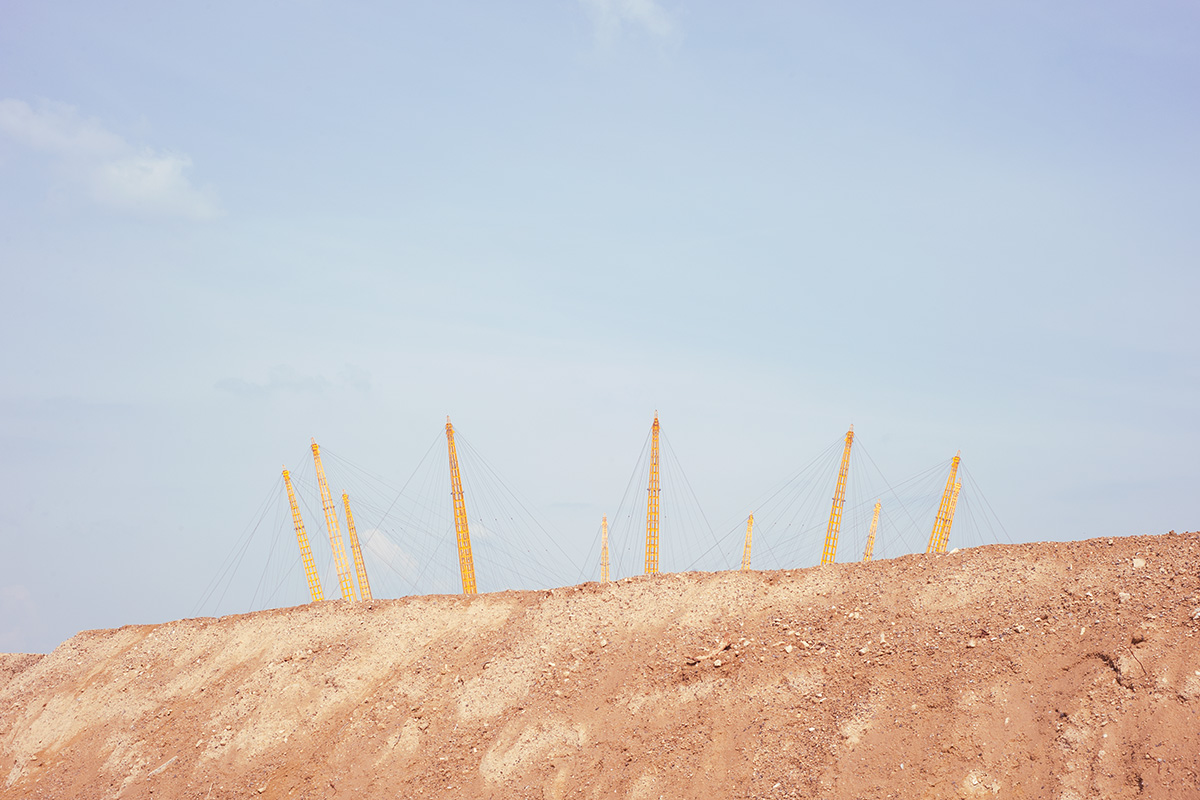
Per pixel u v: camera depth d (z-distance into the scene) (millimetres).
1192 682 33094
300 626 63656
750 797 37562
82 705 65375
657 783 40344
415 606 62094
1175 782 30281
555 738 45812
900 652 42125
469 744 48062
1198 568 39188
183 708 60781
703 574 55125
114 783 56719
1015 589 43406
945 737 36062
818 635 45719
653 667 47875
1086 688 35375
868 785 35656
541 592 60469
